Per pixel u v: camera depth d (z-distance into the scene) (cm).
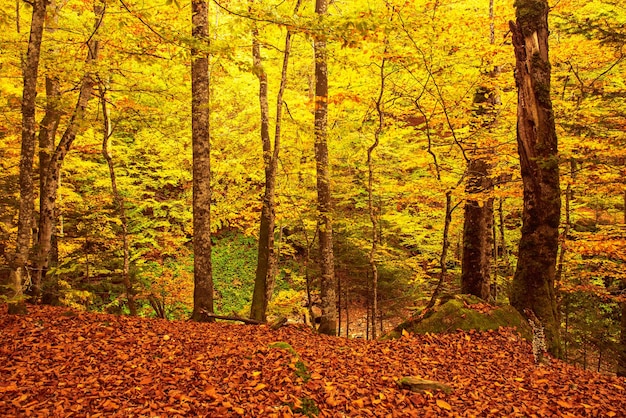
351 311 2075
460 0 1067
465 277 1120
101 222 1462
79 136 1307
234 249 2205
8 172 1191
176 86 1099
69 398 458
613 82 1252
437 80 1048
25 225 723
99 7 969
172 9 978
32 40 710
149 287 1464
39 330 670
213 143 1480
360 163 1683
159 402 462
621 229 1198
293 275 1797
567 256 1358
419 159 1153
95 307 1442
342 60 987
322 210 1112
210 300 934
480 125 1103
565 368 727
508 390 604
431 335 809
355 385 564
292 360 606
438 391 571
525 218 877
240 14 633
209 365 583
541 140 849
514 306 877
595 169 1085
